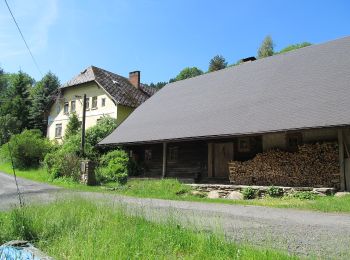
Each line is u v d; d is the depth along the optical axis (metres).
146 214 9.05
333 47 21.30
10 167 32.25
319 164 16.47
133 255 5.16
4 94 54.12
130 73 42.44
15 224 6.82
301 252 5.70
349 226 8.14
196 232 6.44
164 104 27.34
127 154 25.44
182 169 23.25
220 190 17.08
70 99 41.47
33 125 50.69
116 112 36.09
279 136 18.62
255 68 24.77
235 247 5.50
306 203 12.68
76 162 22.67
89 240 5.66
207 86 26.41
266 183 18.30
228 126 18.28
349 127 14.05
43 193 15.54
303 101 17.14
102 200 9.90
